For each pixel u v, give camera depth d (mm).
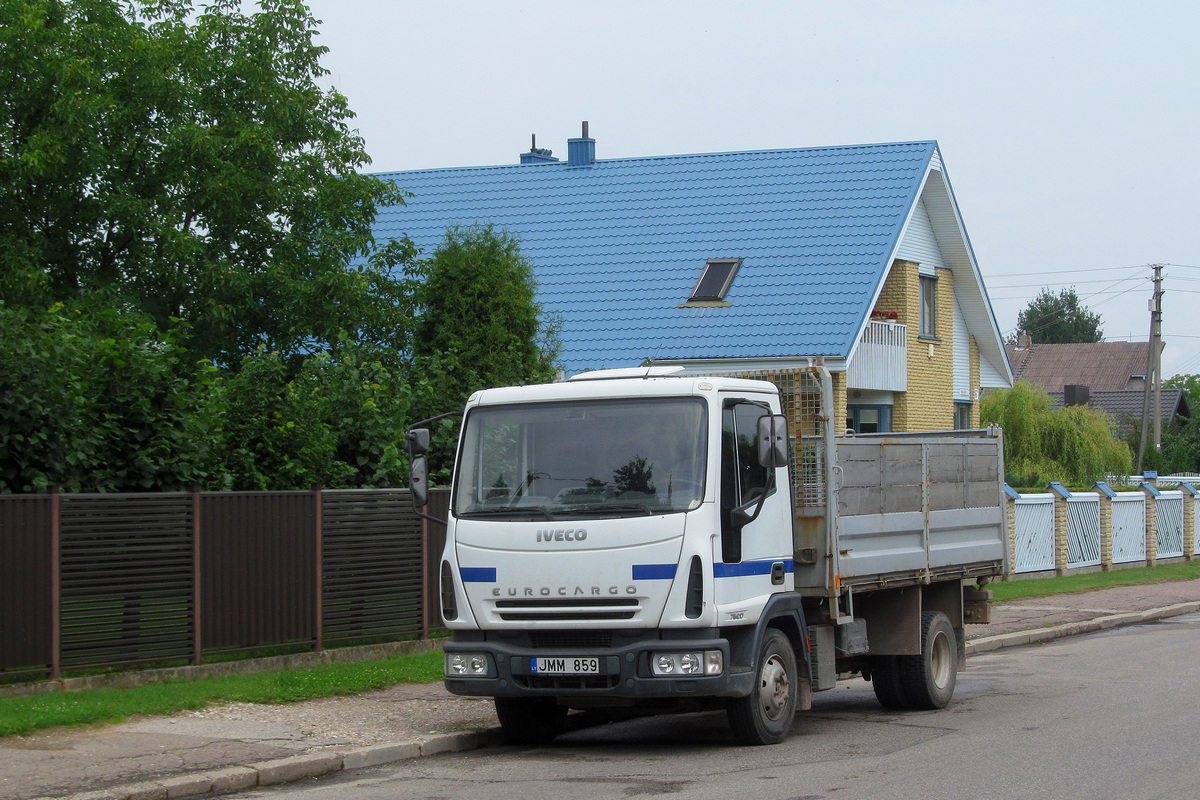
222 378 16047
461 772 9539
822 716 12281
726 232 30281
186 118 18922
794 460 10938
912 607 12266
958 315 34906
